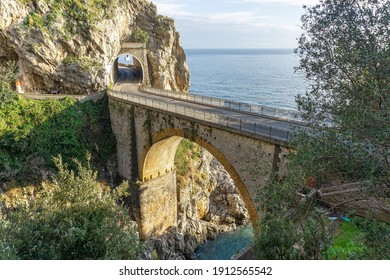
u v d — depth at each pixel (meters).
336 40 11.75
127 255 14.28
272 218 12.31
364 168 9.75
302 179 12.21
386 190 10.09
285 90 117.00
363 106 9.88
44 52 43.34
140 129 35.78
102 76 47.19
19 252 12.48
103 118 43.09
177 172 43.81
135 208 38.69
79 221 14.48
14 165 34.75
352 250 11.52
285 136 20.81
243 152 23.09
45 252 12.75
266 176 21.09
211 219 46.53
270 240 11.33
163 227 41.03
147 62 60.25
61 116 39.81
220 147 25.09
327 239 11.40
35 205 14.69
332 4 12.03
